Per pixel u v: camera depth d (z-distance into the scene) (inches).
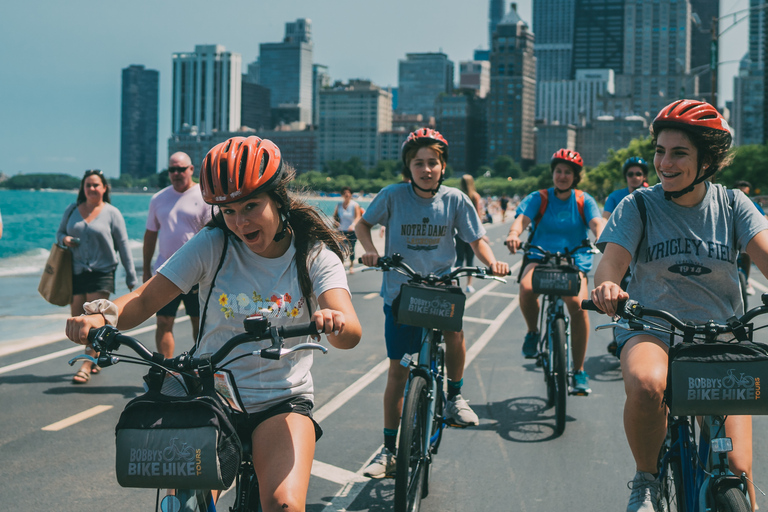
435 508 161.2
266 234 102.3
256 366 103.5
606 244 122.9
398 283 177.2
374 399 251.8
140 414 88.4
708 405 100.7
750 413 100.5
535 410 238.4
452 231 181.9
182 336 364.2
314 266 106.4
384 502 163.8
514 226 236.7
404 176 191.6
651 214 121.5
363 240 182.2
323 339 353.1
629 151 4185.5
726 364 100.2
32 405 241.9
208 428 86.7
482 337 373.1
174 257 106.3
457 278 173.0
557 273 214.2
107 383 271.1
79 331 94.0
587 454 196.4
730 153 117.4
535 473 182.7
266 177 98.7
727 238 119.5
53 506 162.7
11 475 180.7
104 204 281.3
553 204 238.5
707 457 109.7
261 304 105.0
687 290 120.8
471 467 186.9
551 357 225.5
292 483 92.5
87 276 278.4
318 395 256.7
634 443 114.7
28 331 383.9
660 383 109.6
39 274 711.7
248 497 101.0
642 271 125.0
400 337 168.7
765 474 180.5
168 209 255.3
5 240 1530.5
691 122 114.2
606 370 297.7
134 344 93.4
